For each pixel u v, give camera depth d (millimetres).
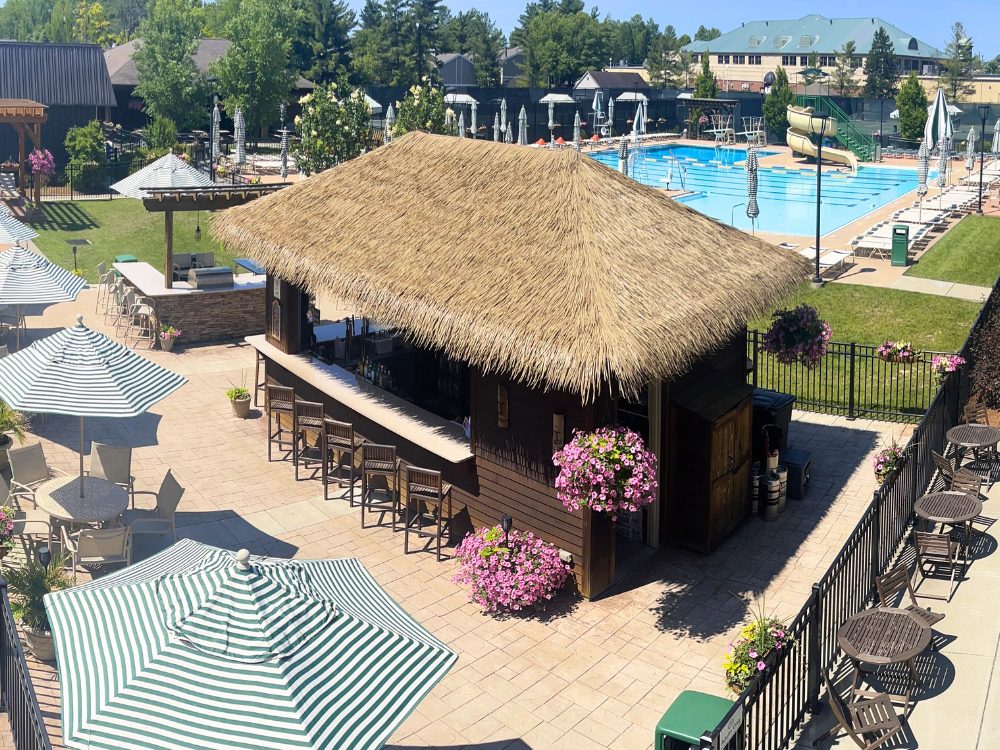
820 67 121312
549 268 14727
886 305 28797
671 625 13914
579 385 13102
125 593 9539
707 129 77312
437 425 16984
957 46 101562
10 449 16625
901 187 55188
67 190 47438
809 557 15602
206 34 111125
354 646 9336
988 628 12953
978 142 69438
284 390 18734
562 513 14594
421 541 16375
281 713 8453
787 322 18094
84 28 151375
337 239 17906
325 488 17703
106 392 14930
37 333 26078
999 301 23359
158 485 18172
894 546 14891
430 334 15031
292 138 62781
